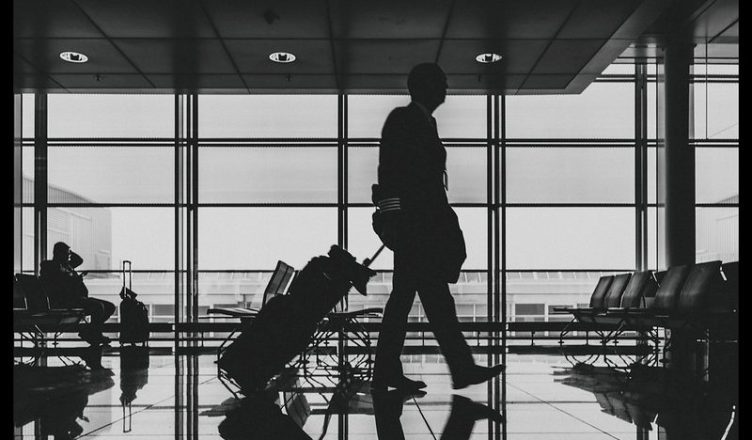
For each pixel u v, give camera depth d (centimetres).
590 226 1197
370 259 411
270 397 390
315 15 726
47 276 882
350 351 879
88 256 1245
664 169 1021
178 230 1191
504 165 1198
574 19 738
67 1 688
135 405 359
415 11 716
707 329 574
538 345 962
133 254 1212
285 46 822
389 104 1210
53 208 1198
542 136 1202
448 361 395
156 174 1209
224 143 1201
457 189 1197
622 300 838
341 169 1202
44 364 663
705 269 594
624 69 1202
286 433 271
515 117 1203
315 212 1202
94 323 897
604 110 1204
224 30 770
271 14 717
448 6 704
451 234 394
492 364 627
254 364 397
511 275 2056
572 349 868
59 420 309
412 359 719
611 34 780
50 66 900
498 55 852
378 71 917
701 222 1220
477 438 258
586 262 1191
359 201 1202
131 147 1207
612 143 1200
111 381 489
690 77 1008
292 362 674
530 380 477
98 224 1251
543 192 1197
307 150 1207
